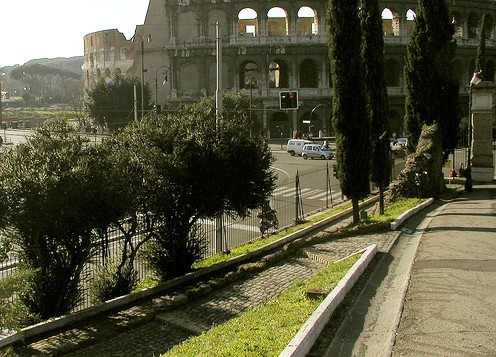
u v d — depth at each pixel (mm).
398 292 14148
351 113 24859
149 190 18672
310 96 81688
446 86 38312
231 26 81312
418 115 38531
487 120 39750
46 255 15938
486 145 39938
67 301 16594
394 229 22469
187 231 20906
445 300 12891
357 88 24875
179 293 16859
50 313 16203
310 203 38438
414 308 12430
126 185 16953
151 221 20203
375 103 27797
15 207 14461
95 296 18016
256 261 20562
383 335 11250
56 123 17328
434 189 31234
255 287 17188
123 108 85000
